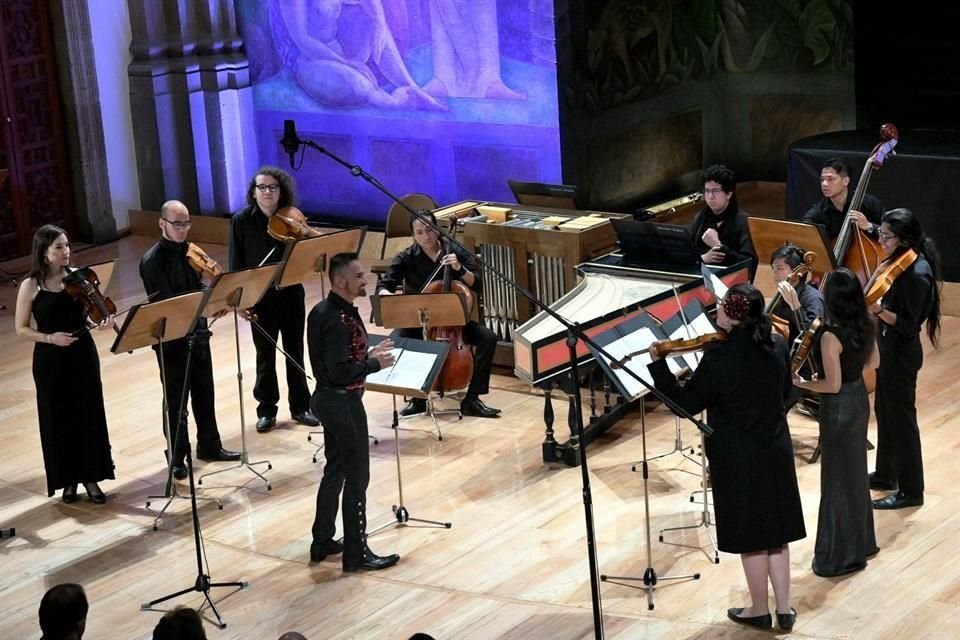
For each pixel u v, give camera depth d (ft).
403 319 27.32
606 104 41.14
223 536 26.55
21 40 47.06
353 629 22.70
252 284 27.35
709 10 45.73
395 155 46.75
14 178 47.75
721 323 20.94
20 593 24.85
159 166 49.73
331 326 23.66
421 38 44.78
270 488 28.53
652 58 42.86
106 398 34.17
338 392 24.06
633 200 42.96
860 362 22.38
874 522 24.98
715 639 21.44
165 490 28.78
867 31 43.47
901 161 36.06
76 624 18.39
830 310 22.30
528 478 28.07
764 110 47.37
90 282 27.35
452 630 22.38
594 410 29.81
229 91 48.83
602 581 23.67
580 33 39.73
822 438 22.95
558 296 32.86
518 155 44.09
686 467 28.02
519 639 21.93
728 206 30.37
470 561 24.80
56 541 26.84
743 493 21.02
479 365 31.27
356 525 24.53
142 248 49.14
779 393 20.95
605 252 32.60
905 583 22.79
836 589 22.79
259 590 24.29
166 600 23.79
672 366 22.99
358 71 46.55
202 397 29.53
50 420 27.78
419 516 26.71
